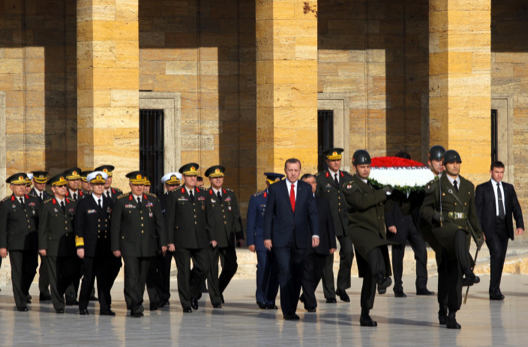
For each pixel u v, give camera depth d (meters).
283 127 52.25
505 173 63.31
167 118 59.84
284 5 52.19
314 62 52.62
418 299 37.56
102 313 33.31
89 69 50.53
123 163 50.97
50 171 58.06
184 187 35.16
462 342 25.30
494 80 63.06
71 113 58.31
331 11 61.56
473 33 54.12
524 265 48.56
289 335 26.98
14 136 57.56
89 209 33.84
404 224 38.47
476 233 29.05
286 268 30.83
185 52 60.12
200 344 25.33
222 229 36.75
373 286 28.67
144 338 26.73
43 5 57.94
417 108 62.44
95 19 50.41
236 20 60.81
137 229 33.06
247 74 60.84
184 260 34.16
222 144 60.56
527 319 30.58
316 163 52.75
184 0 60.03
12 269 35.72
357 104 61.84
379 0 62.06
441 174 28.80
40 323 30.86
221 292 37.19
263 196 35.44
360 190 28.11
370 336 26.61
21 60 57.72
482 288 41.44
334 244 33.66
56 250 35.06
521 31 63.44
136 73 51.19
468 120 54.19
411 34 62.38
